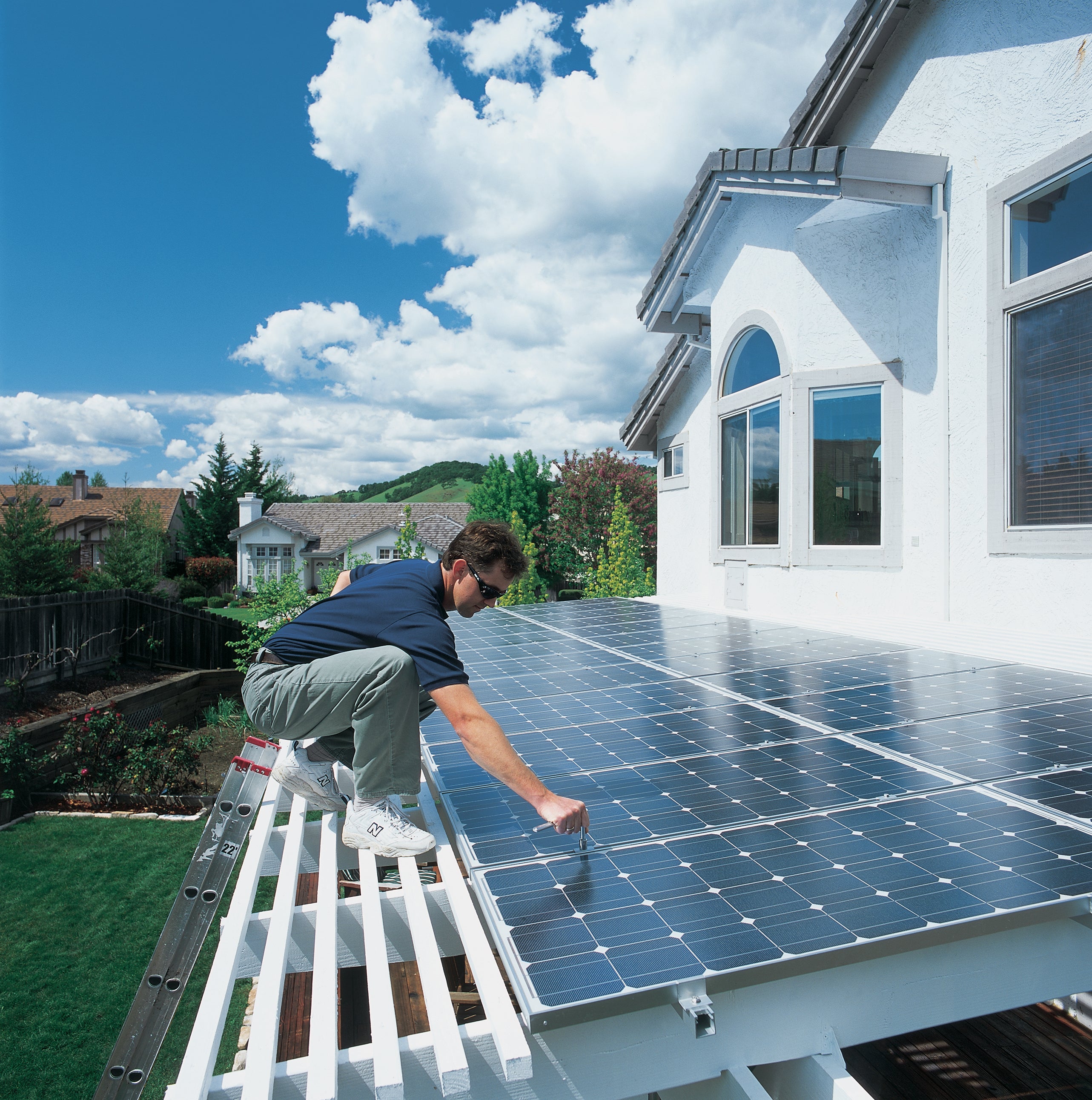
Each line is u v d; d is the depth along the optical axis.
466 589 2.81
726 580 9.70
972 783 2.70
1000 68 6.32
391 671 2.58
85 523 56.31
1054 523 6.02
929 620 7.04
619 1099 1.80
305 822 3.16
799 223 8.27
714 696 4.19
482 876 2.20
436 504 58.81
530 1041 1.76
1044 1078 3.92
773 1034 1.88
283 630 2.81
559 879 2.16
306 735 2.81
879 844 2.26
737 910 1.93
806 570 8.29
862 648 5.62
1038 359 6.09
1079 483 5.80
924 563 7.28
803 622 7.25
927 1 7.01
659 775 2.94
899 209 7.41
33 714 12.00
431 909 2.43
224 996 1.87
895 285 7.52
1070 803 2.48
